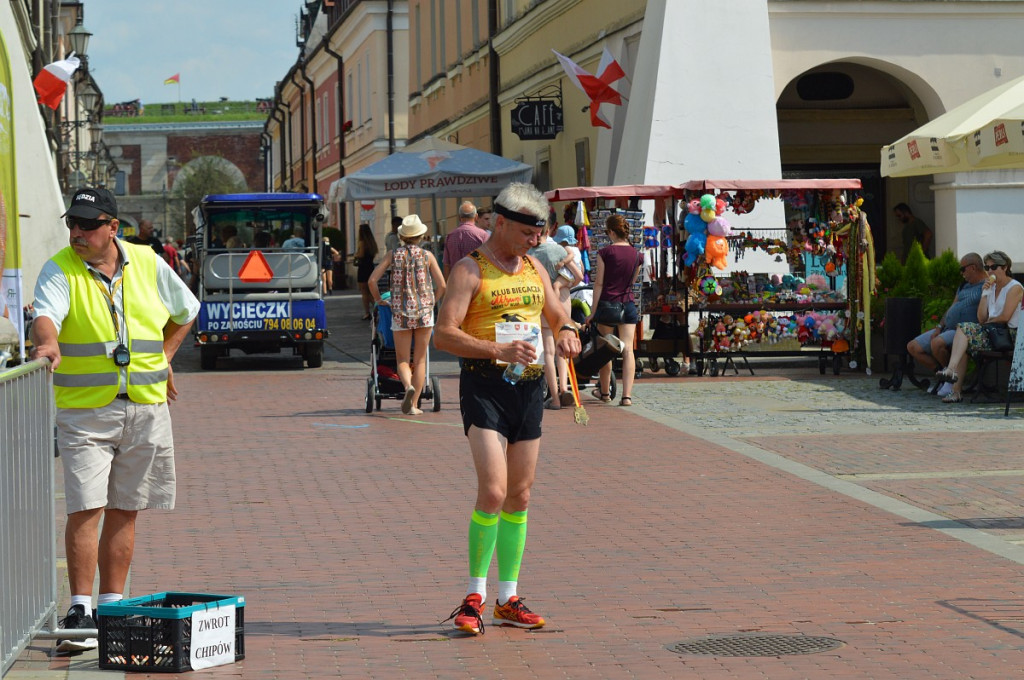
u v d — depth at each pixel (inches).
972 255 643.5
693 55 881.5
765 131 884.6
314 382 798.5
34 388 251.0
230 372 877.2
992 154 576.1
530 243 272.2
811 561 327.3
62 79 911.0
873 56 908.6
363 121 2311.8
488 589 309.6
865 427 553.9
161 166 4461.1
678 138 876.6
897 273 759.1
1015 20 922.1
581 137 1120.2
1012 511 381.4
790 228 764.0
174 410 657.6
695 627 271.9
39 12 1304.1
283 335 887.7
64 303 259.4
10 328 331.0
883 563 324.2
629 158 911.7
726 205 751.7
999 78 924.0
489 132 1477.6
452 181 1040.2
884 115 1074.1
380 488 434.9
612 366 722.2
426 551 345.4
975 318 641.6
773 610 283.7
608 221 644.7
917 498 402.3
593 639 264.7
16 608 237.1
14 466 237.1
